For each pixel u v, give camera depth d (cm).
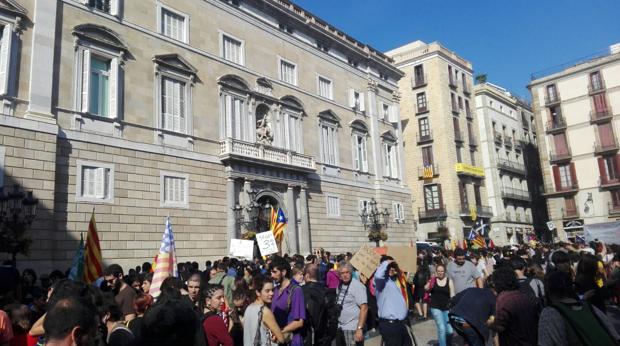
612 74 5397
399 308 880
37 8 1995
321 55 3731
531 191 6806
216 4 2908
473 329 784
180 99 2578
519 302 650
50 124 1941
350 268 920
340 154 3697
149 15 2502
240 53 3028
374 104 4172
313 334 824
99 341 607
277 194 2992
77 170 2042
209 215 2566
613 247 1697
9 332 646
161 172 2378
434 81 5409
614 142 5300
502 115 6544
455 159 5303
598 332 495
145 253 2227
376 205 3872
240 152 2770
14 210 1533
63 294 424
